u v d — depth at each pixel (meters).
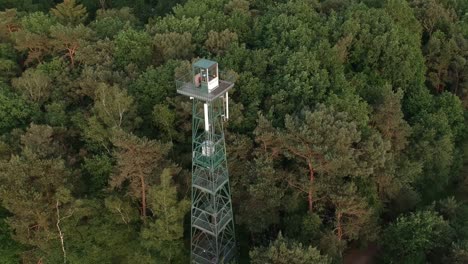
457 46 78.56
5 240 56.16
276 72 64.31
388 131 62.34
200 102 52.62
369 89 67.00
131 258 55.56
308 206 57.94
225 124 55.50
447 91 75.88
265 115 58.59
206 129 47.81
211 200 53.00
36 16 76.94
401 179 61.66
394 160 62.28
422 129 66.56
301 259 47.88
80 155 58.19
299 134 51.84
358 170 53.88
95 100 60.19
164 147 52.81
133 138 50.03
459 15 87.81
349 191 53.09
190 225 58.25
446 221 56.84
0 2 94.75
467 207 62.22
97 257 55.19
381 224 61.94
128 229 55.81
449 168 68.44
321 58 67.38
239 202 57.62
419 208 61.69
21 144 56.00
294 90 60.00
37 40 73.12
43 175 51.59
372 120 62.31
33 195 50.50
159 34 69.81
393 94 61.19
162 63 70.50
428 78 80.00
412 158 65.62
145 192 54.78
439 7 82.94
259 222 55.69
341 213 55.53
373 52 71.81
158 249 52.84
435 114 67.88
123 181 55.72
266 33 72.31
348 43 71.12
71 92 66.12
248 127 59.06
